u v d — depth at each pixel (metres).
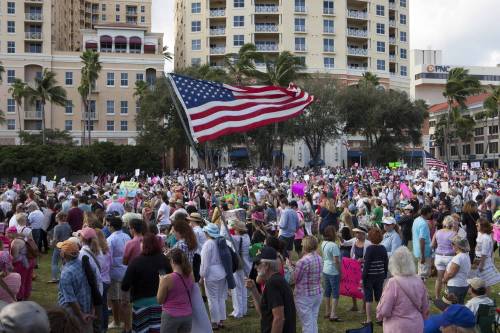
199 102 9.30
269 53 88.06
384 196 22.58
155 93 66.56
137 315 7.35
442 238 10.87
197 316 6.93
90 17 123.00
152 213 15.84
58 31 92.56
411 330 5.91
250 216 14.66
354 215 16.50
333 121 63.88
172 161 85.38
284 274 8.48
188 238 9.18
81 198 16.80
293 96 9.95
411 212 15.59
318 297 8.06
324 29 89.25
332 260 10.12
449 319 5.41
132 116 82.75
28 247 10.79
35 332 2.67
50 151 59.19
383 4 93.12
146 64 83.31
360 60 93.06
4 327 2.64
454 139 100.00
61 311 3.42
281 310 6.07
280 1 88.00
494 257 16.58
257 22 89.88
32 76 80.94
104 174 63.06
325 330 9.48
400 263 6.13
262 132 61.78
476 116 89.38
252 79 62.50
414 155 92.56
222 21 89.94
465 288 9.06
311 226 18.23
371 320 9.69
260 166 66.44
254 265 9.99
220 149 66.81
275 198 19.52
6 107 79.38
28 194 18.31
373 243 9.66
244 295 10.47
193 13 88.81
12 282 8.29
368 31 91.38
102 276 8.73
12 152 57.38
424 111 69.88
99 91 81.88
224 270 9.42
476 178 38.62
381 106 66.75
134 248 8.88
